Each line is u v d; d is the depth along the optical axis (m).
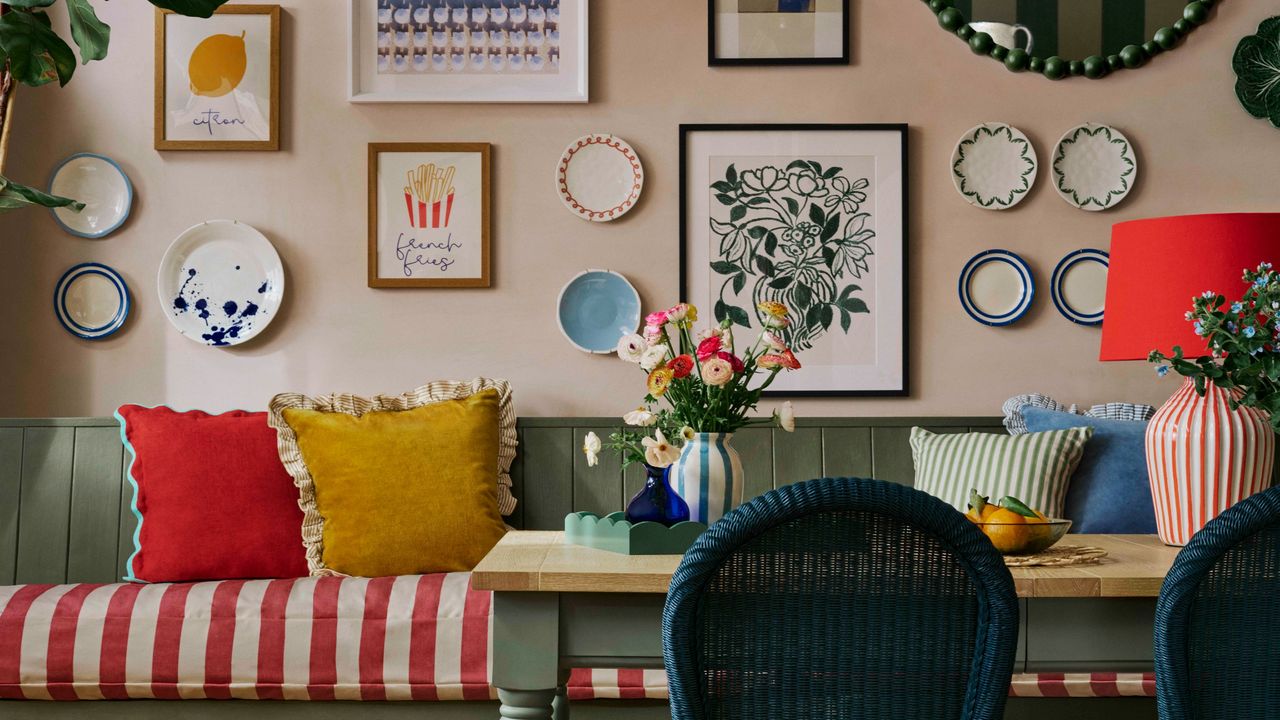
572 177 3.11
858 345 3.09
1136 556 1.65
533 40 3.13
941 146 3.12
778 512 1.08
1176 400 1.84
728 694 1.14
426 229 3.10
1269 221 2.12
